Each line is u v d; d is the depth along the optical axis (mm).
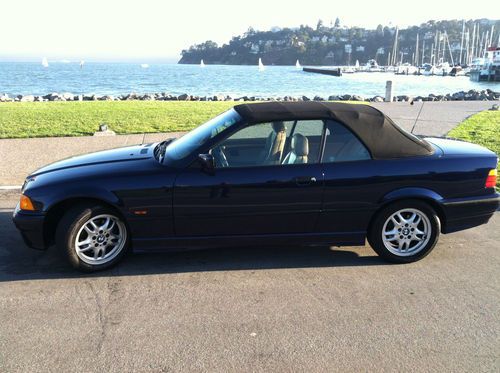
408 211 4551
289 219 4410
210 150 4367
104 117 12578
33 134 10078
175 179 4242
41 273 4348
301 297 3934
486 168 4625
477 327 3506
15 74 88875
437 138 5426
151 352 3158
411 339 3340
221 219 4340
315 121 4469
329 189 4359
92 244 4312
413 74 110250
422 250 4617
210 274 4359
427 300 3902
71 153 8578
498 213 6152
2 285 4102
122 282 4188
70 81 61469
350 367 3018
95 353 3143
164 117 12789
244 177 4273
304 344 3262
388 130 4586
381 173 4410
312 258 4738
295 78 75375
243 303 3826
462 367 3031
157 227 4324
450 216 4602
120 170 4340
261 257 4750
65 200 4219
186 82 59031
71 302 3816
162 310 3705
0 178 7148
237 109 4832
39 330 3408
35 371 2955
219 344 3254
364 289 4086
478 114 14297
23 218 4234
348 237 4543
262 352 3168
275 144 4410
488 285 4180
